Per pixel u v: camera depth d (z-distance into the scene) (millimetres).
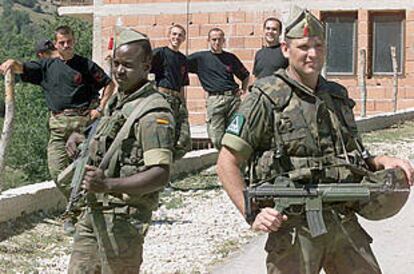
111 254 4926
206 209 10742
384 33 26609
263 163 4496
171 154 4898
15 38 63156
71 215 5102
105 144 4938
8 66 8898
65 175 5191
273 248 4508
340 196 4422
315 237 4441
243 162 4531
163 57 11031
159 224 9828
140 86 4988
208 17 27359
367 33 26594
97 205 4957
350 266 4535
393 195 4465
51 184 10195
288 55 4562
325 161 4480
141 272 7734
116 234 4914
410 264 7969
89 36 53500
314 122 4492
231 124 4516
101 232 4941
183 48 27516
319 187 4434
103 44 28328
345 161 4508
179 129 10820
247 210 4430
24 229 9188
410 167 4531
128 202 4941
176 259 8242
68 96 8602
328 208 4508
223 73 12516
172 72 11039
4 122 9289
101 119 5074
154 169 4820
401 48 26453
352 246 4539
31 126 36688
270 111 4488
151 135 4840
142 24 27969
